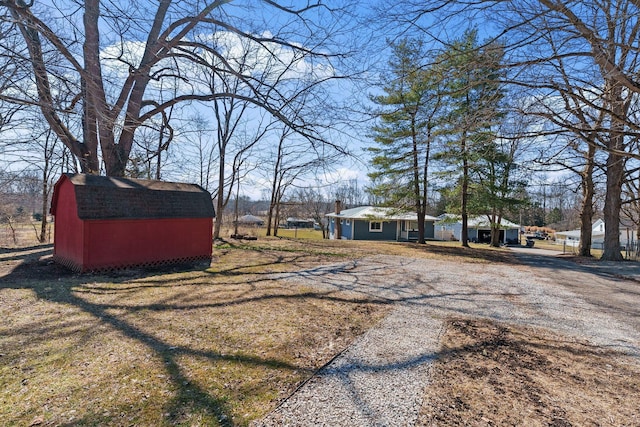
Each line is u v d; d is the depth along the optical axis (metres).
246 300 4.83
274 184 18.95
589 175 13.97
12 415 2.00
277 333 3.54
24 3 4.72
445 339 3.56
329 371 2.71
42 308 4.11
